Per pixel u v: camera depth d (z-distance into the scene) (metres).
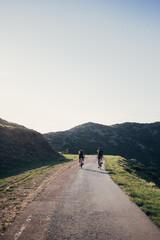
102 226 5.19
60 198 7.91
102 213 6.18
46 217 5.84
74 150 121.12
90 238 4.51
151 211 6.34
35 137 35.41
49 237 4.57
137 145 142.75
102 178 12.59
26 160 25.36
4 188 10.53
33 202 7.41
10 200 7.92
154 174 27.72
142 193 8.85
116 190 9.30
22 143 29.44
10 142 26.70
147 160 118.69
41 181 12.06
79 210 6.45
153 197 8.36
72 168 18.30
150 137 160.50
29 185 10.93
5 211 6.55
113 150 130.12
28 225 5.28
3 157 22.22
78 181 11.57
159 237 4.61
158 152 133.88
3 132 27.55
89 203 7.23
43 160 29.28
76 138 146.88
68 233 4.77
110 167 18.97
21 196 8.53
